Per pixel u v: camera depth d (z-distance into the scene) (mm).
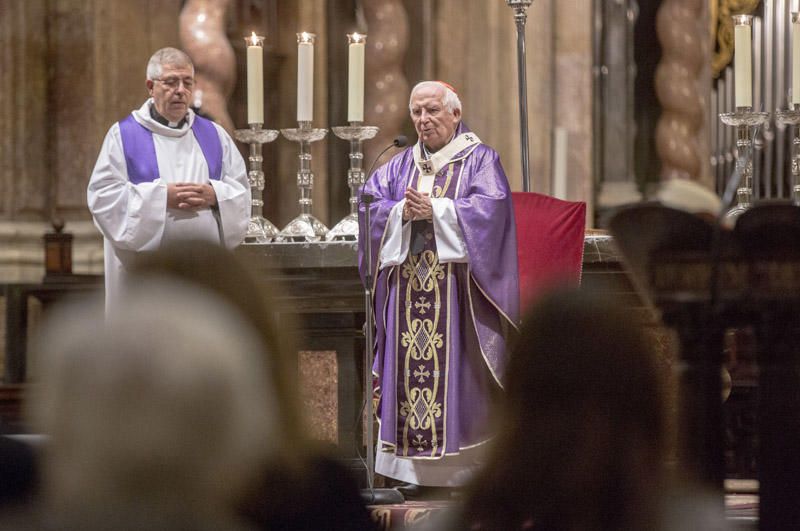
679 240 7996
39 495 4090
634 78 25672
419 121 13781
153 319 3752
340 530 5039
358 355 14461
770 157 26734
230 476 3795
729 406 12938
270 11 23156
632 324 4391
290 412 4355
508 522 4410
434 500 13422
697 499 4672
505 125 24297
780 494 7957
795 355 7949
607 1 25578
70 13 21797
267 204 23391
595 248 13945
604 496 4352
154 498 3742
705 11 25469
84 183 21781
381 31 23172
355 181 15430
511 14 24344
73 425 3697
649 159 25719
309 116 15344
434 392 13352
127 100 21781
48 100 21891
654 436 4359
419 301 13461
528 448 4383
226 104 21703
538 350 4371
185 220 14141
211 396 3727
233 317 4039
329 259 14484
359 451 14289
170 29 21891
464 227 13094
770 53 26812
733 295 7977
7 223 21609
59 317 4043
